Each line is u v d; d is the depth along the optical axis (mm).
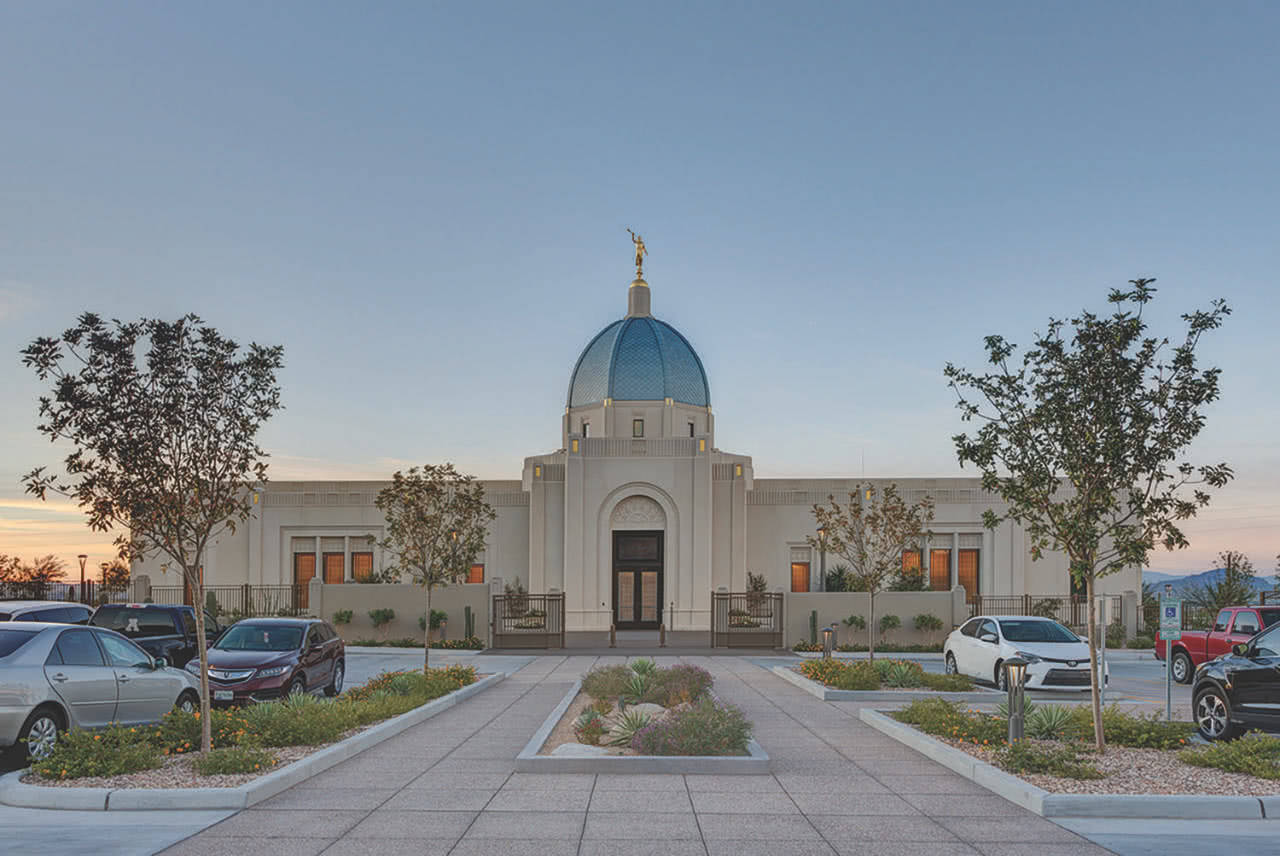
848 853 8461
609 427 46500
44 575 44406
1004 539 43906
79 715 12750
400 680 19172
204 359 11891
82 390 11352
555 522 44500
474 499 25500
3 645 12367
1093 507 12477
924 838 8977
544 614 35031
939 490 44281
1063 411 12508
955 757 12070
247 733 12711
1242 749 11867
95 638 13547
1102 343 12508
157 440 11633
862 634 35312
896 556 27922
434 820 9445
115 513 11680
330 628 21062
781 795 10641
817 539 35250
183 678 14969
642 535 44000
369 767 12086
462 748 13523
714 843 8711
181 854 8289
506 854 8312
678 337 49250
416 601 36031
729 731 12461
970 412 13312
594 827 9211
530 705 18719
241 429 12109
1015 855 8477
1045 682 20438
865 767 12289
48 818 9523
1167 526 12375
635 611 43562
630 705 16703
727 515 44344
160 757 11617
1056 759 11328
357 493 46031
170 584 44594
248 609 40844
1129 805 9859
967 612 36625
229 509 12219
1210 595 39156
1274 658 13891
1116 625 37531
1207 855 8547
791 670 24688
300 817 9547
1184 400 12234
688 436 46625
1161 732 13281
